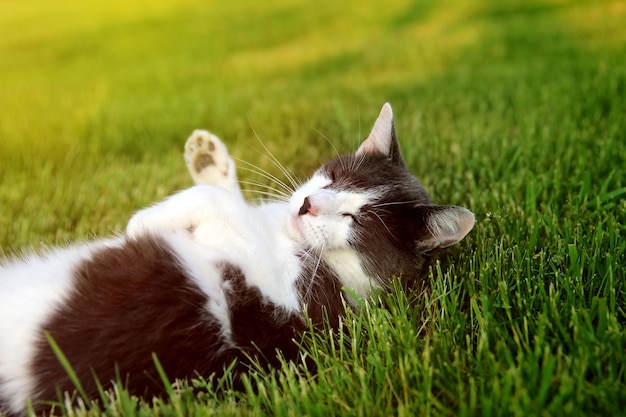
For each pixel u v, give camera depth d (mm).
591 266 645
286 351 622
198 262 628
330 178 721
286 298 646
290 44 1605
